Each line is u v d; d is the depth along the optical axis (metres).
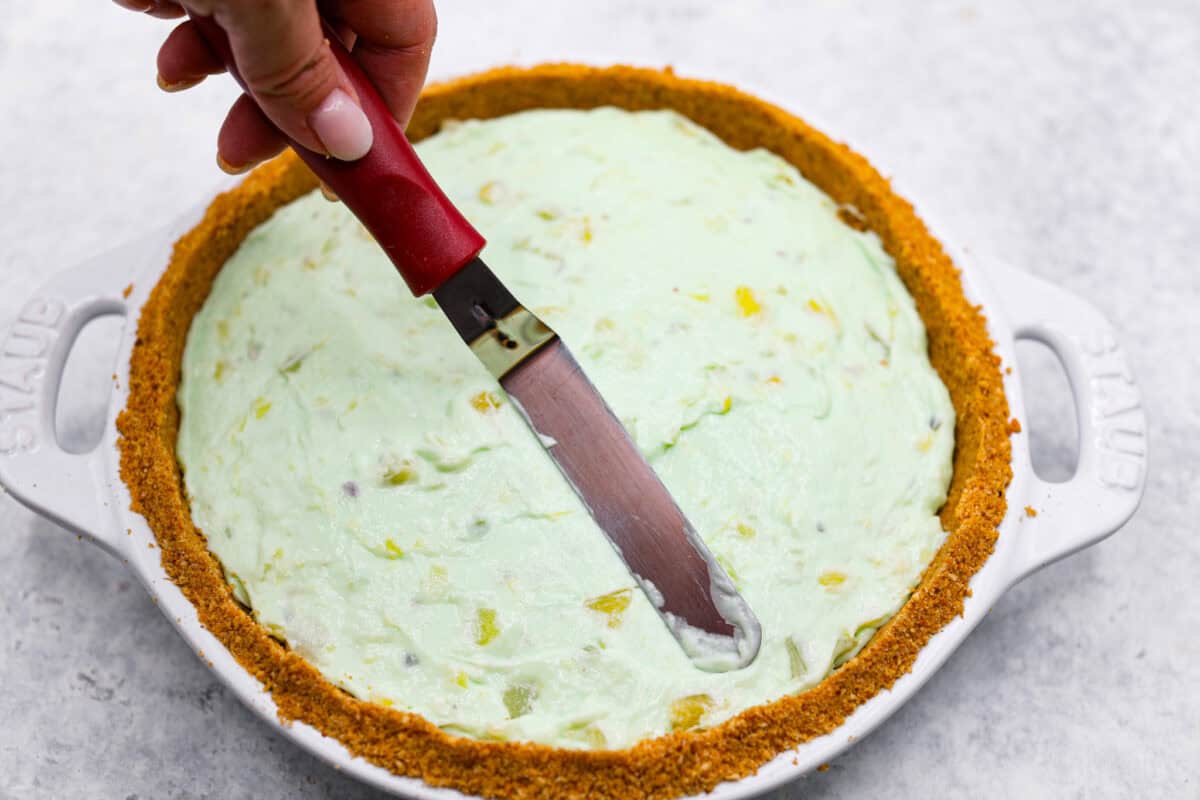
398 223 0.39
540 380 0.42
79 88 0.57
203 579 0.41
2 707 0.46
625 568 0.40
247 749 0.45
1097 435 0.44
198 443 0.44
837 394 0.43
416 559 0.41
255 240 0.47
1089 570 0.48
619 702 0.40
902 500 0.43
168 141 0.56
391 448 0.42
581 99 0.49
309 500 0.42
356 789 0.45
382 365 0.43
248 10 0.35
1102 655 0.47
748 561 0.41
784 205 0.47
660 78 0.49
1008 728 0.46
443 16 0.59
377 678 0.40
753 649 0.40
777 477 0.42
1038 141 0.57
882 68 0.58
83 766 0.45
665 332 0.43
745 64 0.58
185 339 0.45
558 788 0.39
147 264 0.45
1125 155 0.56
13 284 0.53
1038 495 0.43
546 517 0.41
